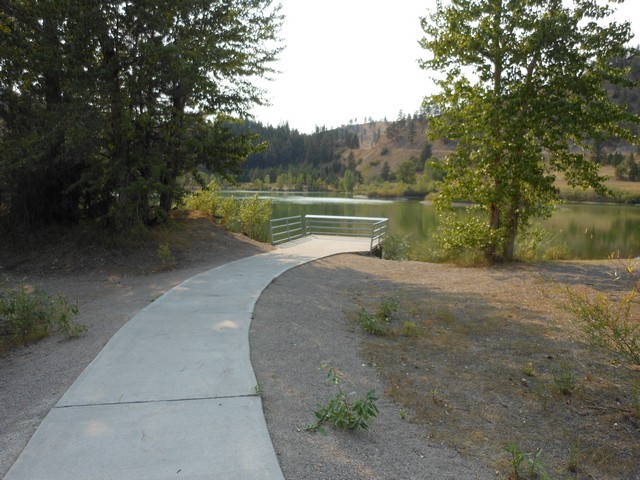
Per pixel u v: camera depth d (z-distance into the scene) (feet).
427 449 12.49
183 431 12.17
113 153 41.73
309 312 25.22
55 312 22.20
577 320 22.13
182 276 35.50
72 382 15.37
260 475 10.40
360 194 332.39
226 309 24.39
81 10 35.55
